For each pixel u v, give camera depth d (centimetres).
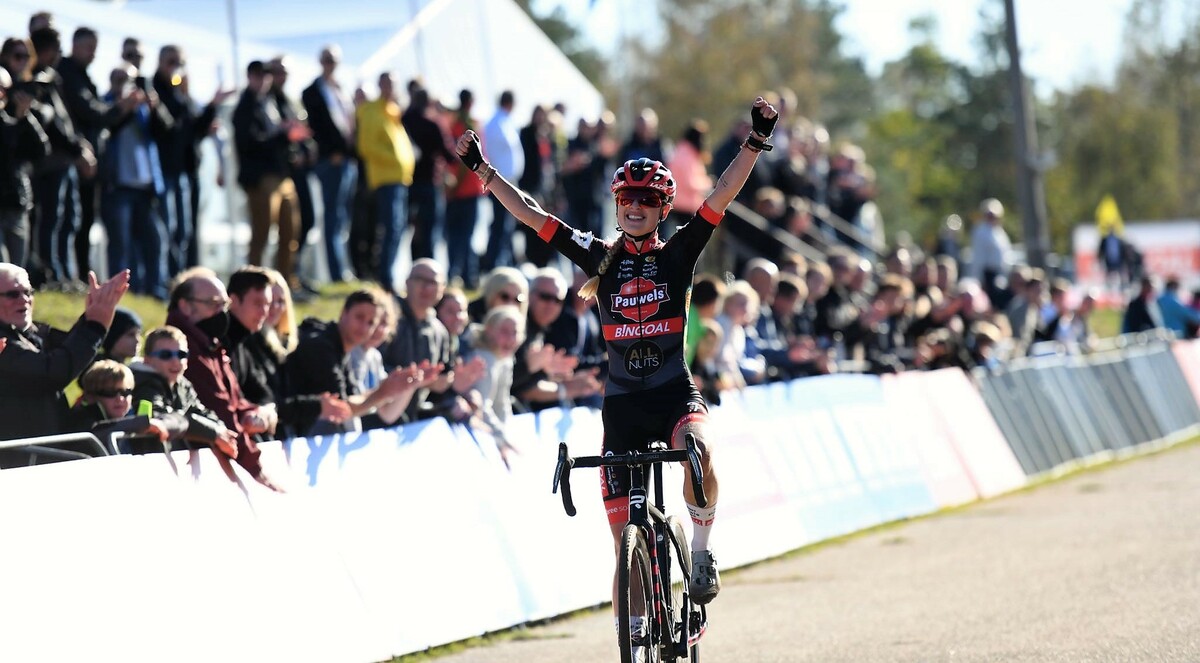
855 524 1652
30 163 1365
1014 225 10469
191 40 2041
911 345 2103
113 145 1544
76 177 1492
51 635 738
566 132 2714
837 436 1680
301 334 1092
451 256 2050
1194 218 9894
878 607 1129
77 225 1559
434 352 1244
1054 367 2398
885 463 1767
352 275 1955
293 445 961
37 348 909
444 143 1925
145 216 1576
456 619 1033
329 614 924
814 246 2627
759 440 1512
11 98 1342
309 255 2022
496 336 1231
